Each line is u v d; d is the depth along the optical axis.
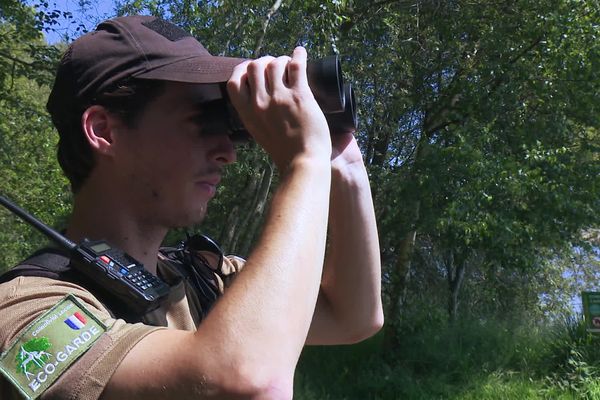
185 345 0.93
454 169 8.69
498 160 8.49
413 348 9.94
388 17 9.60
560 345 8.92
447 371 9.27
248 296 0.94
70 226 1.31
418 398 8.74
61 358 0.96
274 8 7.69
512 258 9.05
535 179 8.43
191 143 1.25
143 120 1.23
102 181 1.26
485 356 9.26
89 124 1.23
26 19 9.46
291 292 0.95
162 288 1.21
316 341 1.55
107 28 1.28
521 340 9.52
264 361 0.90
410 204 9.27
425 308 11.74
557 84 9.02
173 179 1.24
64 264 1.16
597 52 8.45
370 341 10.54
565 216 8.86
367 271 1.50
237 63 1.25
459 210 8.31
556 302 15.05
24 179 13.55
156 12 8.04
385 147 10.71
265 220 1.04
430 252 13.25
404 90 10.12
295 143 1.10
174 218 1.26
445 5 9.74
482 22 9.73
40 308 1.02
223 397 0.89
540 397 8.30
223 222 11.05
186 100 1.25
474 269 13.49
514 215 8.60
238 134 1.34
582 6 8.82
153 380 0.92
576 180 8.91
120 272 1.16
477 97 9.32
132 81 1.22
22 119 10.93
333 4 7.50
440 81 10.22
